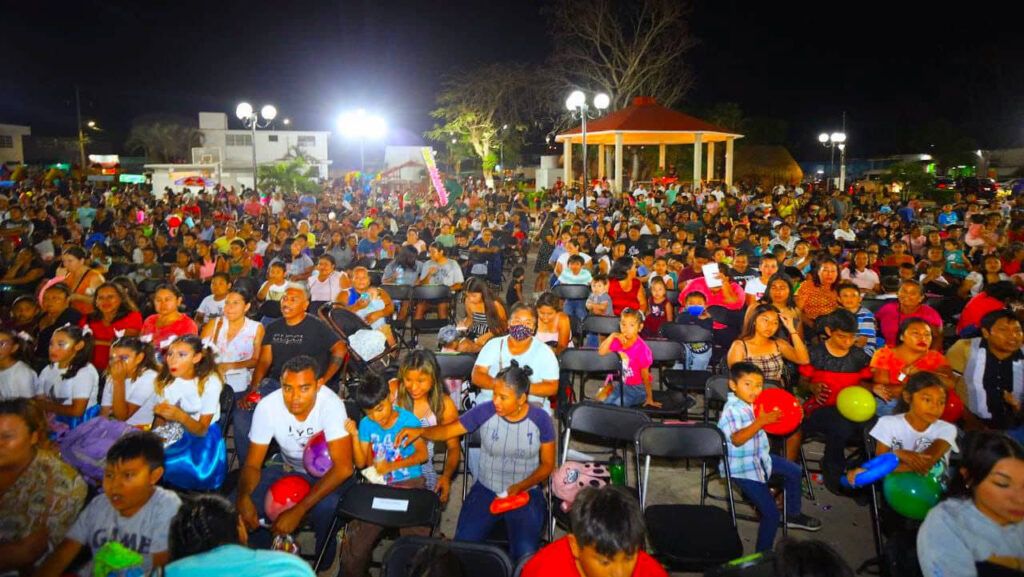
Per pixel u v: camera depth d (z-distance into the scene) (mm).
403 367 4477
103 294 6031
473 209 22953
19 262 9414
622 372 5973
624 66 36312
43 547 3385
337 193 29312
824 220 18234
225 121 47906
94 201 23297
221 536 2604
